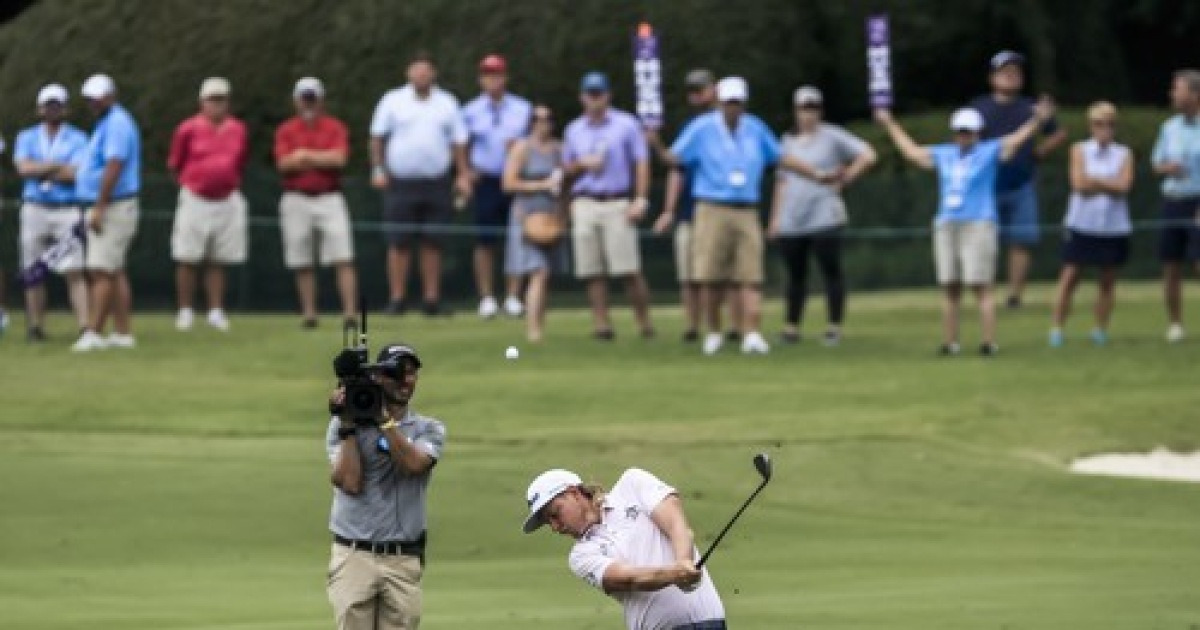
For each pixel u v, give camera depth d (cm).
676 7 11012
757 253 8369
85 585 5294
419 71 9350
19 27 11444
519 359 8325
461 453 6812
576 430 7131
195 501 6262
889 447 6900
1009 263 10494
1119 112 11544
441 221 9488
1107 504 6381
